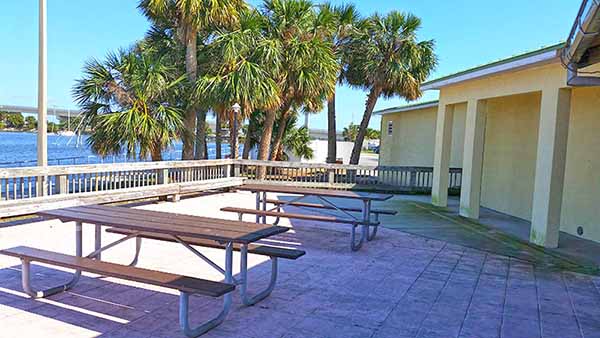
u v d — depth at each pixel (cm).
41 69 713
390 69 1407
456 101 888
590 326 337
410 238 639
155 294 367
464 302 380
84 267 309
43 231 582
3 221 631
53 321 307
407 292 401
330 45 1296
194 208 845
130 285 387
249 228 347
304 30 1238
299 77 1191
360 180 1267
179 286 278
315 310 348
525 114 836
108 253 491
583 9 342
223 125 1630
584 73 540
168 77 1088
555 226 600
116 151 992
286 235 633
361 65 1465
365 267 479
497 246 602
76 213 383
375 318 337
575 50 416
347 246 576
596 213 643
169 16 1176
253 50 1161
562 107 583
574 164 699
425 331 315
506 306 375
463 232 692
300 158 1952
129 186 809
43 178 646
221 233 325
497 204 936
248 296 367
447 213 875
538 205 618
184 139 1143
